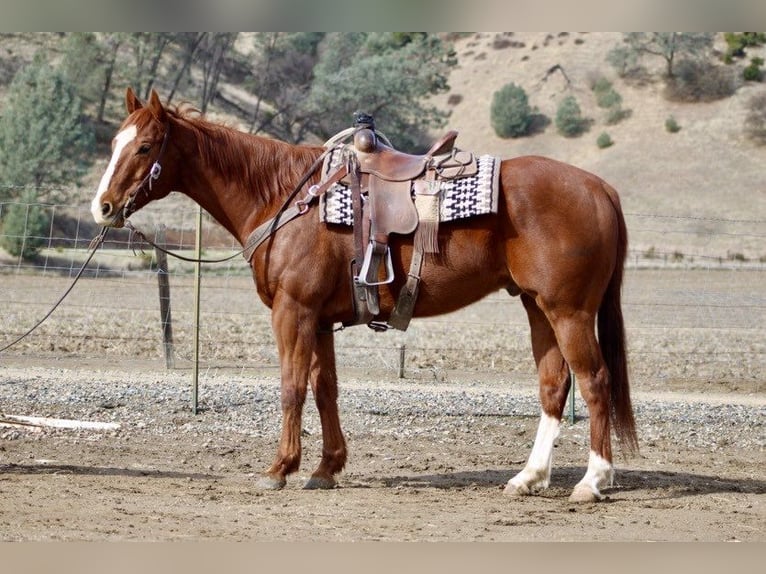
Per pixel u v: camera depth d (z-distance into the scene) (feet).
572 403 35.09
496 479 26.45
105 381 41.57
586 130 198.39
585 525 21.01
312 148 24.91
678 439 33.04
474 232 22.95
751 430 34.83
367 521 20.99
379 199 23.27
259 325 65.00
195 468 27.09
